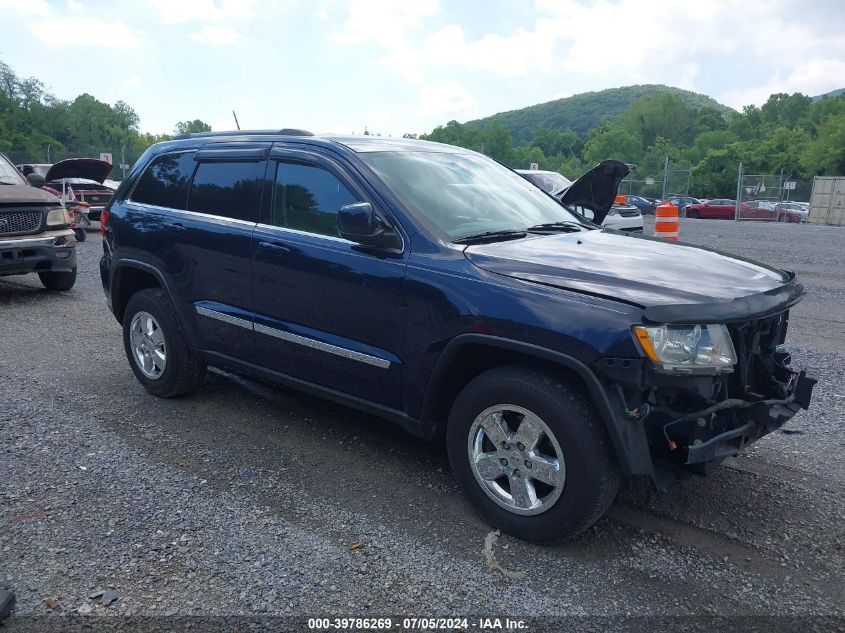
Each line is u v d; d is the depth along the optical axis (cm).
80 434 459
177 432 466
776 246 1648
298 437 460
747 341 336
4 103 8562
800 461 431
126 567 311
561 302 314
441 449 445
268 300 431
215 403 520
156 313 505
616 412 299
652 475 304
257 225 441
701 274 339
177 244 485
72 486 386
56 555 319
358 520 355
